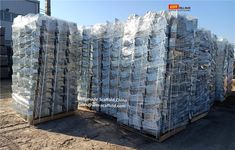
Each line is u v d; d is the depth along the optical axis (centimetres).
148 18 463
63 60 581
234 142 475
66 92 595
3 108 659
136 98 491
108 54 607
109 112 609
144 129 475
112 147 426
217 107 800
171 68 459
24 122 545
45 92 553
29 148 409
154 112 455
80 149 412
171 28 448
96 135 483
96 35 641
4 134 468
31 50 534
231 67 1045
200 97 645
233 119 648
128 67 517
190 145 451
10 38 1709
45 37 538
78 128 521
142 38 473
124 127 526
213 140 483
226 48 902
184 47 498
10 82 1186
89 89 669
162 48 438
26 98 548
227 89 998
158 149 425
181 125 525
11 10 1714
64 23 574
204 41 653
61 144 432
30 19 541
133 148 425
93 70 656
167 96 458
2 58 1270
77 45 620
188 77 532
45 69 546
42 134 479
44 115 555
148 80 464
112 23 590
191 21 517
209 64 706
